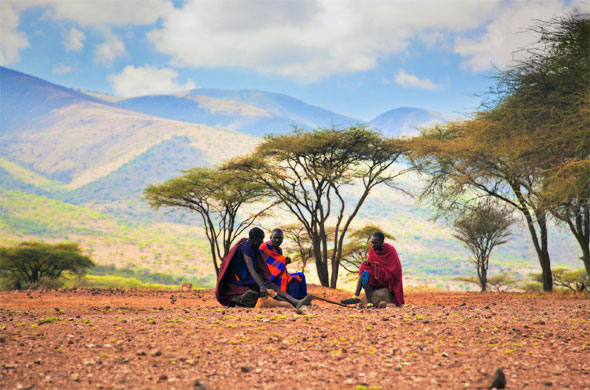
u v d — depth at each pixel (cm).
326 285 2736
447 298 1845
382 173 2875
